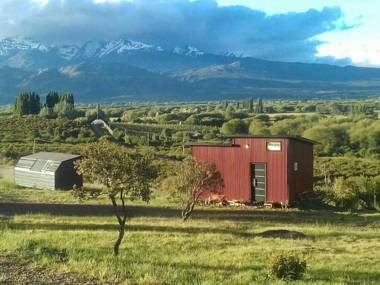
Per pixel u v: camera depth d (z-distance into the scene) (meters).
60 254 15.08
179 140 94.56
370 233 22.73
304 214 29.56
